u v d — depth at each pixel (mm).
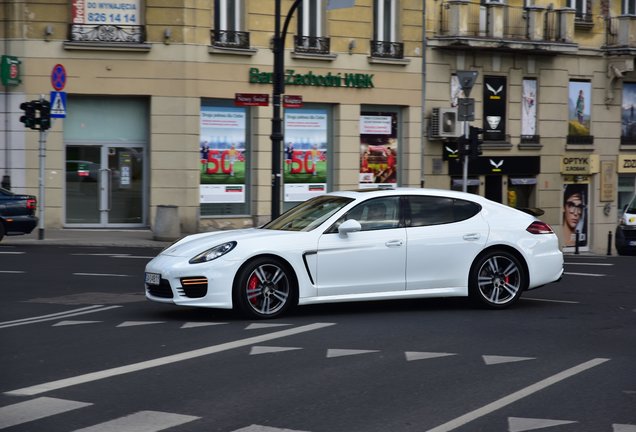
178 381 7781
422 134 31578
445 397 7227
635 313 11938
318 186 30125
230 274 10773
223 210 28562
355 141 30391
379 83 30656
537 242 12180
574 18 34469
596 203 36219
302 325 10594
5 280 15422
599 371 8203
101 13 26828
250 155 28938
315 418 6613
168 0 27094
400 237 11469
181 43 27156
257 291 10953
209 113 28078
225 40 27891
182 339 9734
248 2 28219
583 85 35531
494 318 11281
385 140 31188
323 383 7691
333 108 30188
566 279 16719
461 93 32406
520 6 33219
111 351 9109
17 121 26375
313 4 29453
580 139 35312
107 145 27500
